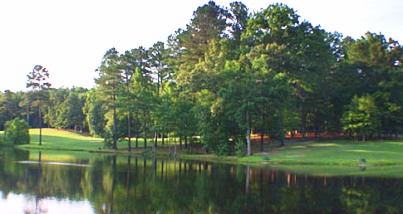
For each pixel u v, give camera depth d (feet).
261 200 79.71
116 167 138.92
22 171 121.90
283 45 191.52
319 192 88.43
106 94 237.45
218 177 112.68
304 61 199.00
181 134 196.85
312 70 204.03
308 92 215.31
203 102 187.93
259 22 208.64
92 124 294.46
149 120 220.84
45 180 104.22
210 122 184.55
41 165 140.67
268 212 69.51
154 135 221.25
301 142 208.54
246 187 95.61
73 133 359.87
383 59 214.69
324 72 214.48
